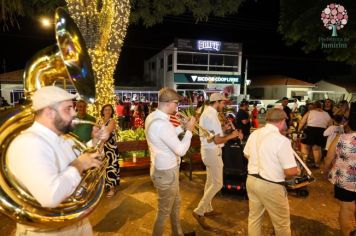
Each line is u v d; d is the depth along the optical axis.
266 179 3.03
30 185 1.67
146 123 3.22
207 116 3.97
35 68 2.05
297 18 10.72
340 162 3.42
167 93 3.08
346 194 3.40
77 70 2.10
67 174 1.76
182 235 3.43
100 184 2.12
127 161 6.19
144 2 8.35
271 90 35.81
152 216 4.27
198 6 8.27
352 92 32.06
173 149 3.03
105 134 2.18
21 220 1.74
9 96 25.39
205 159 3.95
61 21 2.07
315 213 4.55
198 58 31.22
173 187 3.16
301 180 3.42
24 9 7.71
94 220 4.13
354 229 3.45
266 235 3.89
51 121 1.86
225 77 31.98
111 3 6.03
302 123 7.37
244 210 4.58
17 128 1.91
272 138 3.02
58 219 1.80
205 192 3.99
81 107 3.97
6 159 1.77
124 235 3.76
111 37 6.26
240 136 4.66
